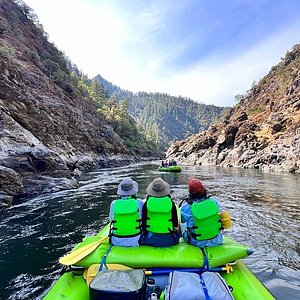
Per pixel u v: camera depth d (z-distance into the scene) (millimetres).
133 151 78188
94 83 94625
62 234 7430
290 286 4586
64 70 66375
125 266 3613
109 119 75562
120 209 4094
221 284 2986
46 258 5867
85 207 10555
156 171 30719
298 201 11461
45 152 15969
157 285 3463
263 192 14039
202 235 4004
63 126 39562
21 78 32500
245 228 7660
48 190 13984
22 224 8352
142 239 4148
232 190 14875
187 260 3684
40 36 65688
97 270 3562
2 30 49375
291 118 38750
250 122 45250
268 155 32781
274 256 5773
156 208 4070
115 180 20203
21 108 25797
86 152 42562
